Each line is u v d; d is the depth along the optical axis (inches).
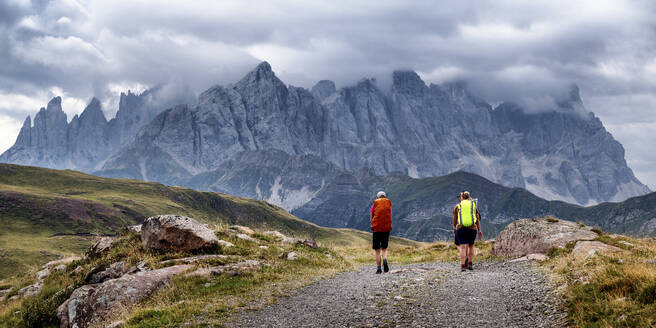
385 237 725.3
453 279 612.1
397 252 1318.9
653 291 354.0
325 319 438.3
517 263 776.9
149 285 600.4
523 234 912.3
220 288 593.9
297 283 638.5
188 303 523.5
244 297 551.2
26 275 1022.4
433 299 488.1
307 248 972.6
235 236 907.4
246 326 432.5
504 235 972.6
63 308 652.7
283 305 510.3
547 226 900.6
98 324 535.8
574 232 836.0
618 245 716.7
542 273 610.5
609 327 332.5
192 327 435.5
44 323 665.0
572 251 724.7
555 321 377.1
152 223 801.6
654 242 743.7
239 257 762.2
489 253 1020.5
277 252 866.1
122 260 784.3
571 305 403.5
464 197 747.4
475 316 412.8
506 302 455.2
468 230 724.0
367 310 460.1
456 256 1086.4
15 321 714.2
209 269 667.4
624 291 384.5
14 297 862.5
